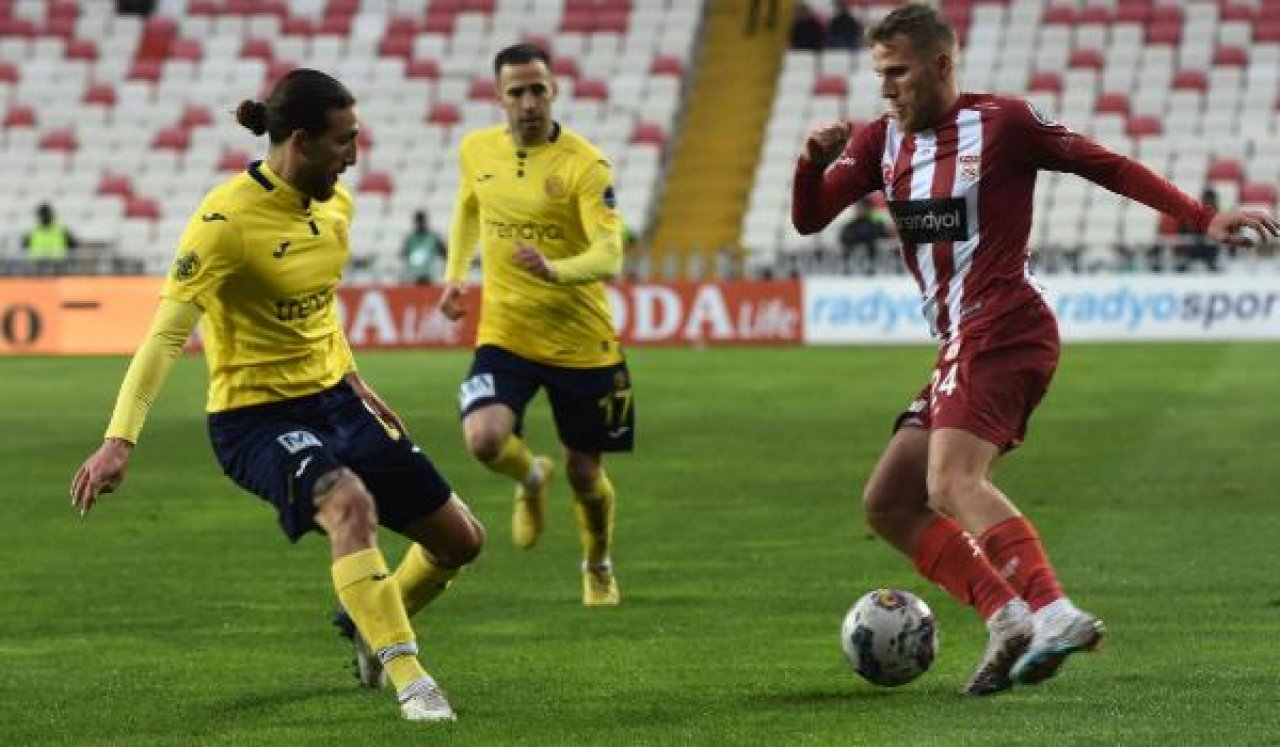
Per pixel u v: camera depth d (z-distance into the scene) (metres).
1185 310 78.50
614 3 101.12
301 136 20.02
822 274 81.38
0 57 103.38
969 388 20.67
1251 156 89.50
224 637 25.89
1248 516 35.81
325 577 31.09
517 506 30.81
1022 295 20.92
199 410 58.25
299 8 104.00
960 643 24.36
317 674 23.03
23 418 56.66
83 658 24.36
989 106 20.91
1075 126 92.25
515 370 29.69
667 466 44.91
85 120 99.44
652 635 25.62
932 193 20.97
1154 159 89.88
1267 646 23.72
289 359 20.80
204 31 103.75
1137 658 22.97
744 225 90.75
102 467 19.23
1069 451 45.69
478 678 22.59
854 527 35.69
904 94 20.95
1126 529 34.38
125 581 30.81
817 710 20.22
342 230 21.03
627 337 81.31
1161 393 58.19
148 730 19.83
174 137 97.75
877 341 79.88
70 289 81.75
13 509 39.28
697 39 100.06
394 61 100.06
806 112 94.88
